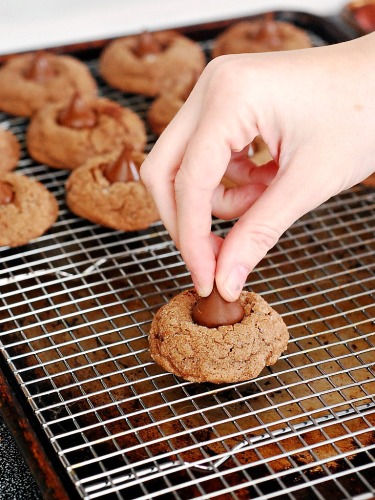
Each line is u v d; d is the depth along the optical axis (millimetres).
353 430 462
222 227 562
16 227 548
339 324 509
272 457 437
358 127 458
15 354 492
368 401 473
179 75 662
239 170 511
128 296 523
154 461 438
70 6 751
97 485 432
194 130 464
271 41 683
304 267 542
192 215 458
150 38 683
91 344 498
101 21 750
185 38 704
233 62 458
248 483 428
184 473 444
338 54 465
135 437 458
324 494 440
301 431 448
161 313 491
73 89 661
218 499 438
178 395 476
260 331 482
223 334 477
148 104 680
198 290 469
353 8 708
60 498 421
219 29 716
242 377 473
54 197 574
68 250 554
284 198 453
